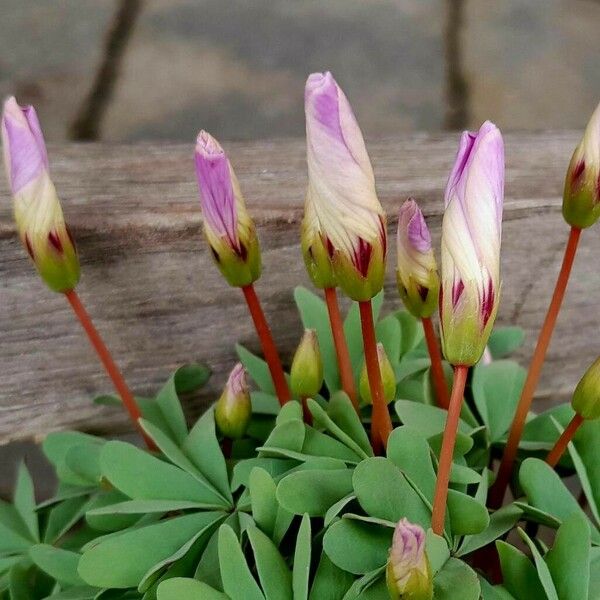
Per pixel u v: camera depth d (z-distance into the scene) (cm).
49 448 29
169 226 28
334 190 23
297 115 55
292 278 30
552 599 24
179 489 26
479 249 23
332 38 62
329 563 25
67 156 30
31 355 29
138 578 25
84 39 61
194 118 55
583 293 31
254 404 28
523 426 27
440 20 65
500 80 59
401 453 25
